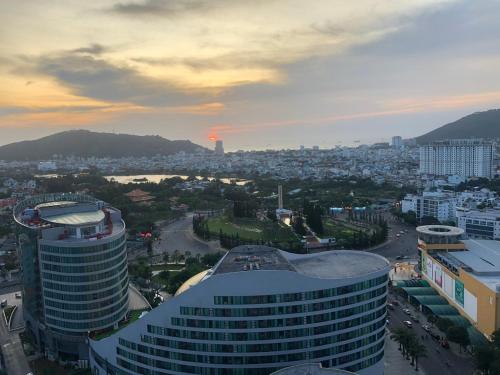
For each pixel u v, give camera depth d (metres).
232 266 190.12
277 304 175.62
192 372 181.88
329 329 180.75
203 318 177.88
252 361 177.00
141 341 189.12
